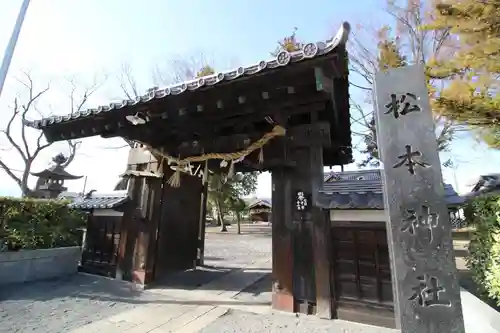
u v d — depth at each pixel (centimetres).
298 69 403
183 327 457
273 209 592
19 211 723
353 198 488
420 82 314
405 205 289
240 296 638
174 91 499
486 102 475
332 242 528
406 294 271
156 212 756
